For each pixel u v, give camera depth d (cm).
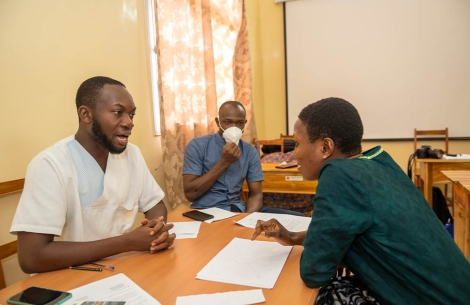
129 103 108
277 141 327
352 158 88
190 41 263
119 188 115
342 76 423
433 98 395
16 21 136
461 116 388
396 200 76
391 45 402
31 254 90
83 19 171
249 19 408
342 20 416
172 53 236
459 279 73
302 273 79
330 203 77
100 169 110
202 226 128
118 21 198
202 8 276
